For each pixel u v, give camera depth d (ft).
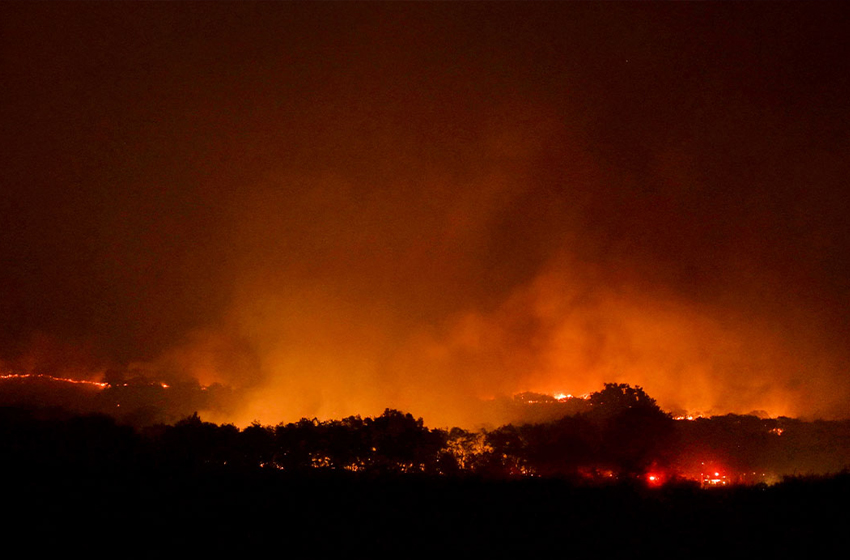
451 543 39.19
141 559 35.73
